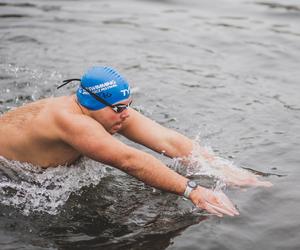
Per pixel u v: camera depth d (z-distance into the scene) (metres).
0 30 8.57
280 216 4.36
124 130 5.07
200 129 5.90
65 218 4.37
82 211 4.46
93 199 4.64
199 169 5.06
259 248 3.98
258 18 9.96
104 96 4.41
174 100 6.60
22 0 10.40
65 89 6.69
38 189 4.73
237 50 8.38
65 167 4.85
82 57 7.73
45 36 8.46
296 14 10.16
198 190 4.46
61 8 10.03
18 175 4.81
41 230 4.20
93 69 4.52
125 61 7.71
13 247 3.99
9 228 4.21
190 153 5.18
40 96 6.45
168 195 4.69
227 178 4.91
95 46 8.19
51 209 4.48
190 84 7.09
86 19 9.44
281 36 8.98
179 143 5.16
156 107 6.40
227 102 6.59
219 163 5.14
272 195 4.65
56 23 9.11
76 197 4.66
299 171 5.03
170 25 9.40
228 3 10.89
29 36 8.40
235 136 5.74
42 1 10.41
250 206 4.49
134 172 4.36
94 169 5.04
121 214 4.43
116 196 4.68
